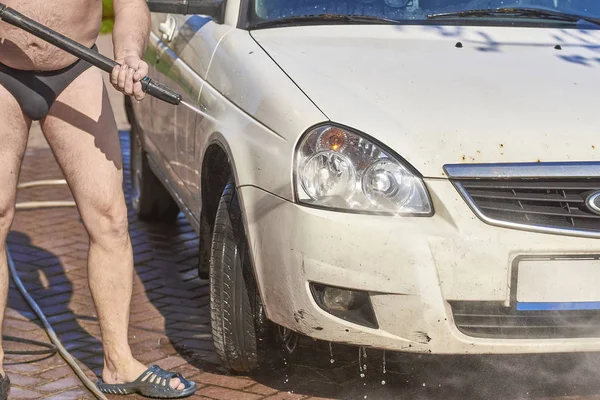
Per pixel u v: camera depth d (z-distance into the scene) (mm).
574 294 7930
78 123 8500
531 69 9102
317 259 7832
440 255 7695
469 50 9539
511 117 8188
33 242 14273
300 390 9117
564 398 8914
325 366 9648
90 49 7957
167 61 11633
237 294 8852
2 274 8430
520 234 7793
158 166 12945
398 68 8898
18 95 8141
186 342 10445
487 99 8414
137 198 15352
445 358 9805
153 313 11477
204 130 9648
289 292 8070
